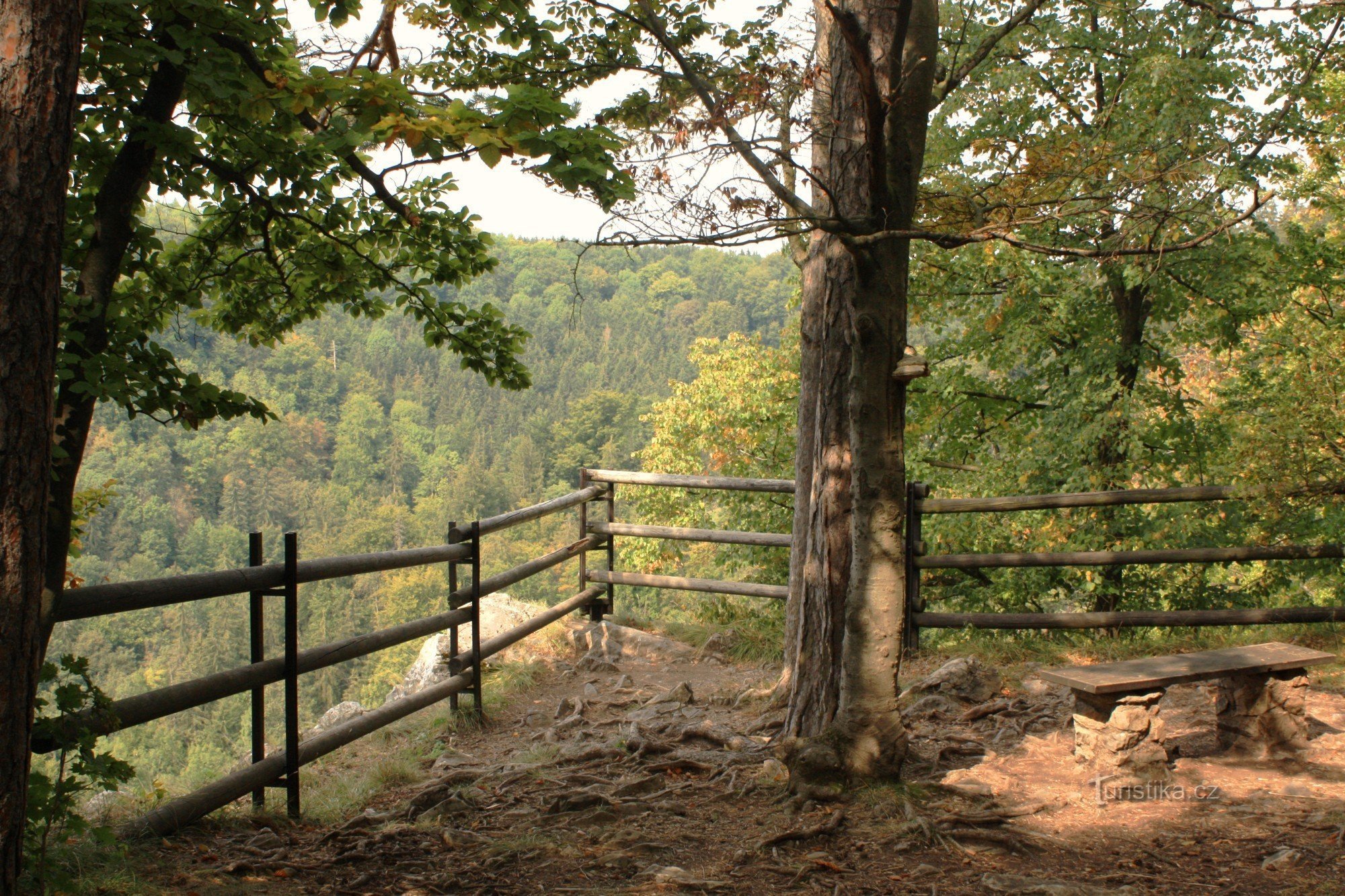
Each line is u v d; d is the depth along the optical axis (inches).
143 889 123.9
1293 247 443.8
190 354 3435.0
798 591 235.5
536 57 252.4
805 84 168.1
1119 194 170.4
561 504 295.3
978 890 129.5
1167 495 256.7
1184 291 426.6
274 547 3058.6
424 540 3004.4
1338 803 155.4
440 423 4192.9
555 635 308.0
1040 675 177.0
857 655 165.0
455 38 260.5
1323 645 250.5
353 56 233.0
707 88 171.8
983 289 468.1
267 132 180.1
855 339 161.8
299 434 3622.0
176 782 202.7
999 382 529.7
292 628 170.1
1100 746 171.8
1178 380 462.3
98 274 159.0
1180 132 331.9
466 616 239.9
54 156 93.7
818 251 222.2
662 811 167.3
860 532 165.0
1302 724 180.5
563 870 141.8
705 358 763.4
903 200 163.5
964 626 269.4
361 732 191.9
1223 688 186.4
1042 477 506.9
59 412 147.9
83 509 242.2
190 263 221.3
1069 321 476.4
